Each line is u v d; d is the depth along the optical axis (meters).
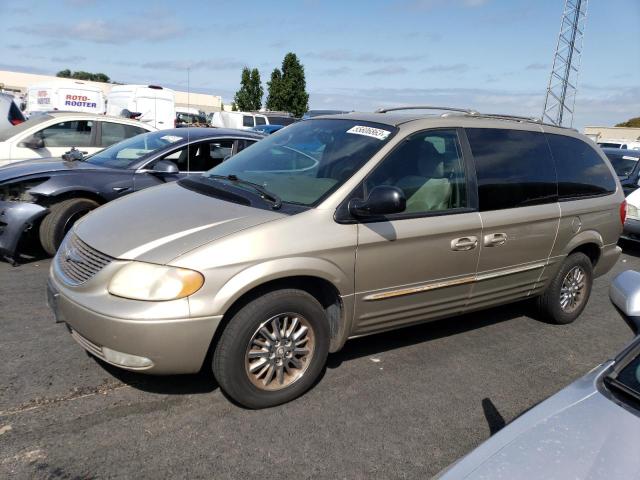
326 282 3.40
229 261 3.00
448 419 3.38
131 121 9.10
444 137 4.05
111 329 2.91
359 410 3.40
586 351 4.62
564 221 4.70
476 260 4.07
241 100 39.69
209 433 3.05
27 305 4.72
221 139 6.93
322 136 4.16
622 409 1.92
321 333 3.41
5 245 5.56
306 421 3.23
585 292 5.22
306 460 2.88
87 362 3.74
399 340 4.52
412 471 2.86
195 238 3.07
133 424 3.08
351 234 3.39
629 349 2.20
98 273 3.04
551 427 1.87
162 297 2.89
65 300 3.15
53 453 2.79
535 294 4.82
